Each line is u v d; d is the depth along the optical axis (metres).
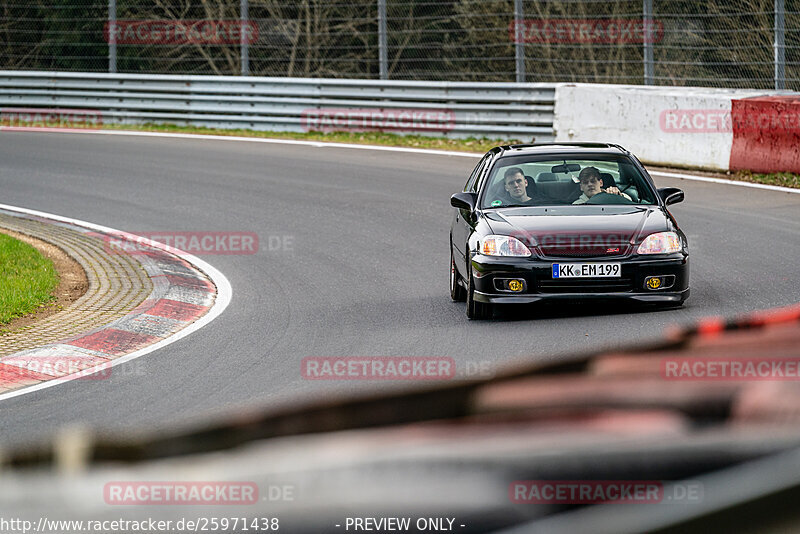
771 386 2.43
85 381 20.61
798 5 63.94
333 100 67.75
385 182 50.78
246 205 45.53
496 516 2.08
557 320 24.47
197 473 2.15
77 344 23.98
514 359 20.44
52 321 26.50
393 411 2.32
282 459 2.17
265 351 22.69
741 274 29.64
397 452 2.15
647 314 24.59
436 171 53.88
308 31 89.56
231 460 2.18
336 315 26.42
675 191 27.77
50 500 2.09
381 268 32.97
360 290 29.73
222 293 30.14
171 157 59.47
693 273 30.20
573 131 57.56
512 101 61.59
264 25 98.94
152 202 46.59
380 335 23.77
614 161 28.25
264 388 19.27
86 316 27.00
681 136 52.41
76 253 36.19
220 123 71.38
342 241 37.69
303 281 31.34
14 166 56.78
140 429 16.44
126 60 95.69
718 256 32.66
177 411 17.80
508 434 2.21
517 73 64.12
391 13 99.69
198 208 45.03
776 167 48.88
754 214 40.56
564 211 26.45
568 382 2.53
